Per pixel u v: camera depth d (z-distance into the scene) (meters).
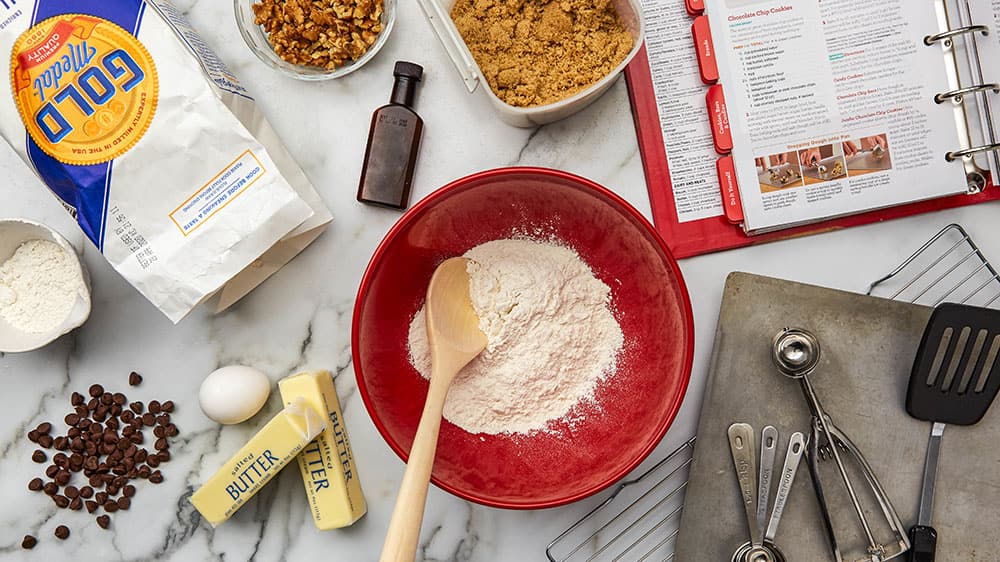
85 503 1.12
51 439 1.12
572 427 1.04
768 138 1.05
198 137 0.94
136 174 0.95
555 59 1.02
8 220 1.00
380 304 1.00
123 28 0.94
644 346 1.03
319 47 1.07
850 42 1.04
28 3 0.94
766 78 1.05
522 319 0.99
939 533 1.05
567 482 1.02
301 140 1.10
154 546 1.13
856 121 1.05
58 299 1.06
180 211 0.96
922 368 1.02
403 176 1.07
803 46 1.05
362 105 1.10
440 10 0.97
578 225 1.03
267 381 1.09
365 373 0.97
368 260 1.11
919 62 1.04
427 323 0.97
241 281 1.09
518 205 1.03
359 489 1.10
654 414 0.99
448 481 1.00
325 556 1.12
